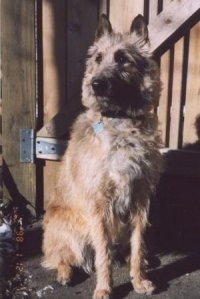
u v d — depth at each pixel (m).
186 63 1.96
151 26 1.91
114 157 1.63
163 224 2.08
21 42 2.05
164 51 1.96
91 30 2.00
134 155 1.63
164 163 1.93
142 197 1.72
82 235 1.76
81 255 1.78
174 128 2.02
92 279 1.77
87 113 1.74
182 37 1.93
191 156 1.99
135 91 1.66
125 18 1.97
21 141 2.14
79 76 2.04
